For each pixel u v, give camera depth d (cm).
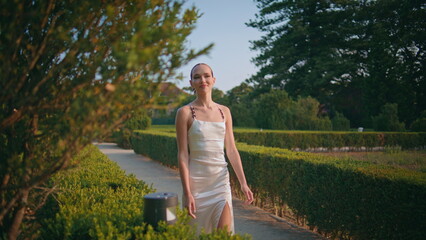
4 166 198
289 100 3000
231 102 4228
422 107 3456
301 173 523
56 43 184
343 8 3634
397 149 2036
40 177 167
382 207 380
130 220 221
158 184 902
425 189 335
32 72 193
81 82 171
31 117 196
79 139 149
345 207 432
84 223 221
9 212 213
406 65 3444
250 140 1964
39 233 249
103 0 165
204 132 260
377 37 3344
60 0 181
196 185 260
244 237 198
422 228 338
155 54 138
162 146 1304
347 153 1923
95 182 386
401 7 3381
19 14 149
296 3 3584
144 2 163
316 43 3762
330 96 3891
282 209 604
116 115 139
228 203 261
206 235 199
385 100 3266
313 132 2080
